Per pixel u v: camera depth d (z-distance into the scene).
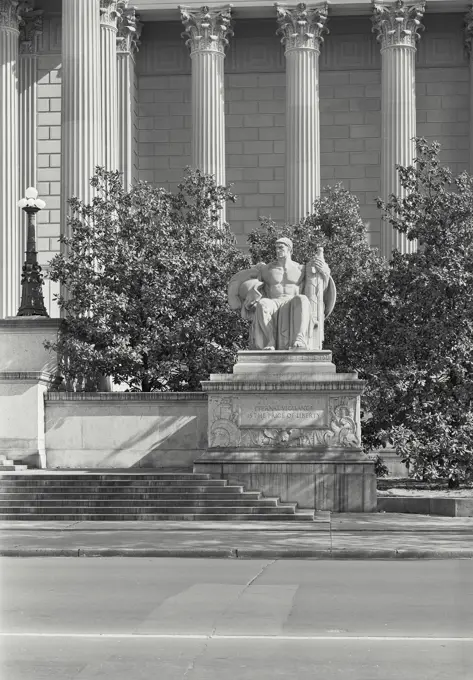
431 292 41.88
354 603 18.83
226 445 37.41
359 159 75.56
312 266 39.00
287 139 69.69
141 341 45.84
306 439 37.22
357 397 37.25
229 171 75.94
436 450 39.56
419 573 23.09
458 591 20.33
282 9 70.12
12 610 18.09
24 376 43.44
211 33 70.94
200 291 46.25
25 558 26.12
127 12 71.69
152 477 36.66
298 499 36.44
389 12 70.06
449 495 38.31
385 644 15.34
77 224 48.50
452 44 75.44
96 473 38.12
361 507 36.31
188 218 49.69
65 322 46.12
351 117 75.75
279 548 26.62
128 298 46.12
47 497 35.56
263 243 54.44
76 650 14.90
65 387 46.75
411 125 69.75
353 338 43.72
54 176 73.69
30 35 74.19
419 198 44.12
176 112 76.19
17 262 68.75
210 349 45.41
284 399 37.44
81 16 61.31
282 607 18.41
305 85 69.69
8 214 68.56
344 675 13.48
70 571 23.41
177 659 14.35
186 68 76.50
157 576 22.55
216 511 34.59
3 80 69.75
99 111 61.75
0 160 68.94
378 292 43.50
